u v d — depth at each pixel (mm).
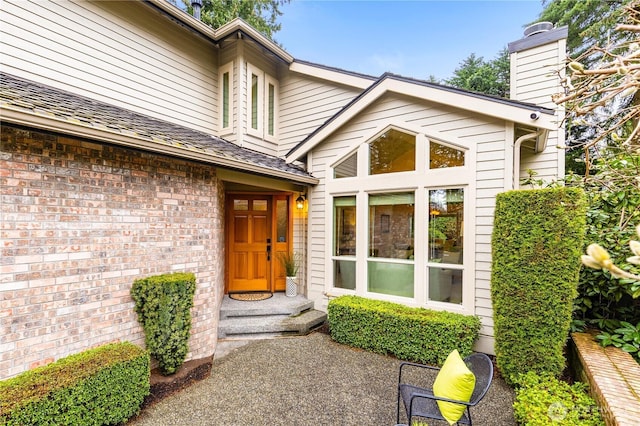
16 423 2143
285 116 7645
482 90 15156
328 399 3256
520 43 5812
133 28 5605
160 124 5203
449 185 4648
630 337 3168
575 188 3230
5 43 4121
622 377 2570
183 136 4754
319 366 4023
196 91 6703
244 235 6820
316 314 5715
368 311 4547
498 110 4160
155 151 3477
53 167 2908
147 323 3436
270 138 7418
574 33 8492
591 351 3104
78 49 4855
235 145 6461
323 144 6035
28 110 2521
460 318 4156
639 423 1926
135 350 3006
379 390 3438
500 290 3564
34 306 2760
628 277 761
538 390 2797
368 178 5418
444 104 4621
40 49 4441
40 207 2818
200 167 4301
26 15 4312
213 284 4418
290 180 5562
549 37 5512
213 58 7094
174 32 6297
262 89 7230
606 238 3666
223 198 6031
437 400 2268
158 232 3771
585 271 3771
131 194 3514
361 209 5488
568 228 3205
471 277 4422
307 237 6359
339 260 5820
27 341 2709
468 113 4551
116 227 3367
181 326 3557
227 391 3402
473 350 4344
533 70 5668
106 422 2650
